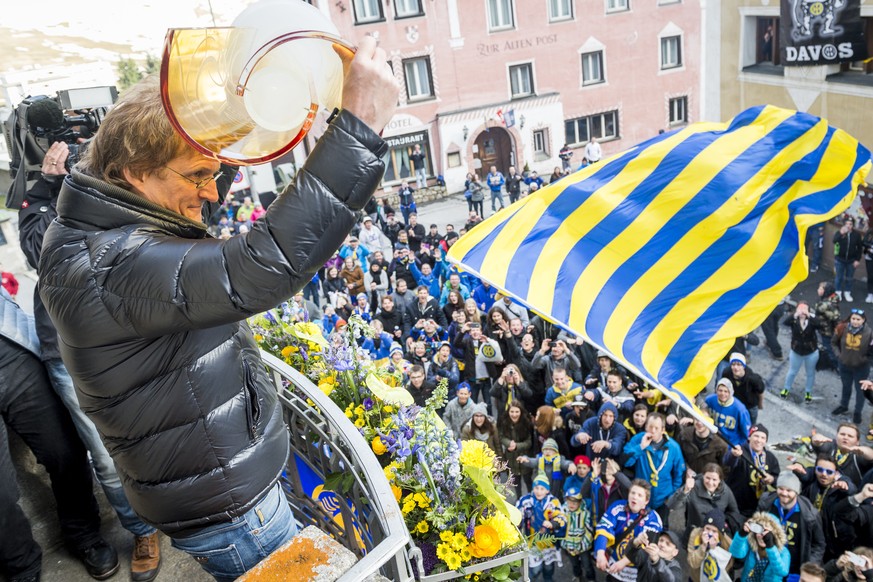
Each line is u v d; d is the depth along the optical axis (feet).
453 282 39.27
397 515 5.33
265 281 3.66
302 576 4.48
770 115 18.34
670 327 17.81
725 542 21.80
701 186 17.78
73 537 8.89
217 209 6.44
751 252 17.71
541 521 22.89
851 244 43.21
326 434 7.14
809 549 21.07
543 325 34.99
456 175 87.97
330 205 3.66
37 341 8.36
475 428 26.03
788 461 31.37
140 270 3.96
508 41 84.38
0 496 8.05
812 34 53.16
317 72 3.78
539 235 19.16
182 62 3.65
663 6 87.15
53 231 4.48
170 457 4.86
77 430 8.58
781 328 42.83
